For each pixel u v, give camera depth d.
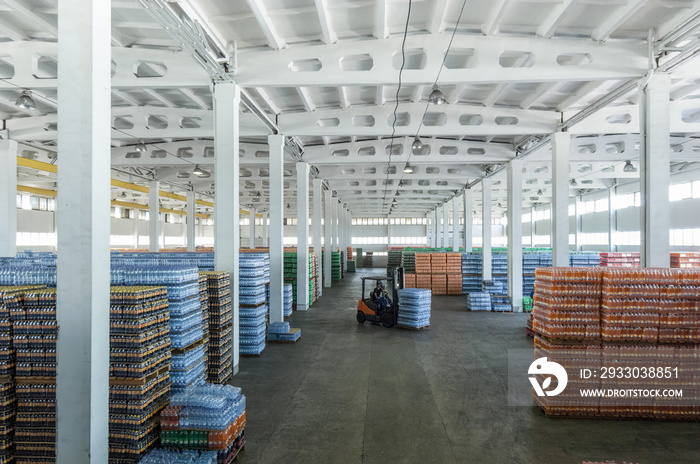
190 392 5.11
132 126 13.53
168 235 40.78
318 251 20.67
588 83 9.85
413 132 11.88
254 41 8.27
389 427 5.87
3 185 13.01
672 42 7.59
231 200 8.45
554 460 4.99
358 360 9.22
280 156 12.31
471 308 15.95
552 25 7.43
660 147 7.88
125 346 4.81
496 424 5.98
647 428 5.88
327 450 5.23
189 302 6.34
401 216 44.06
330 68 8.30
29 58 8.45
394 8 7.39
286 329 10.98
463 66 9.49
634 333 6.20
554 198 11.78
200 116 11.85
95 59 3.95
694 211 18.44
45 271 5.84
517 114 11.81
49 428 4.69
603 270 6.50
